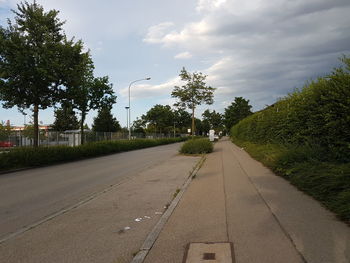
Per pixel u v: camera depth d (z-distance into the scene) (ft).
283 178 32.19
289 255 13.03
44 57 60.18
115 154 93.76
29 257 14.51
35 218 21.84
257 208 20.81
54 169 55.11
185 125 276.41
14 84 60.44
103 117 221.25
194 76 112.78
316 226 16.26
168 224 18.39
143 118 263.08
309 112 29.99
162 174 42.11
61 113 86.28
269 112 56.39
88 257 14.21
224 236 15.80
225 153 75.41
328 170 22.30
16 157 56.59
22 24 62.95
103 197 27.89
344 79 23.48
